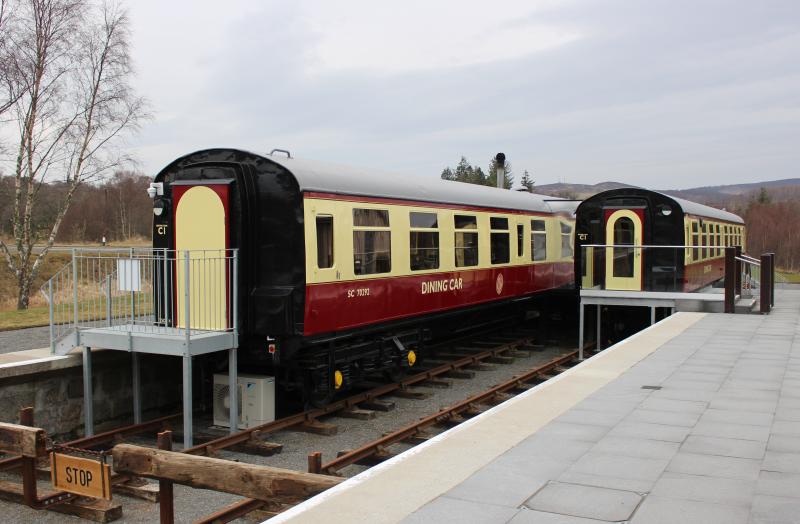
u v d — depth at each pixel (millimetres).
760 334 11289
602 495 4219
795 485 4391
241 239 9180
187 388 8336
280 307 9031
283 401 11180
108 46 20891
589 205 15750
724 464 4828
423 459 4922
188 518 6340
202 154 9664
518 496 4199
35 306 22281
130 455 5020
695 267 15414
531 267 16516
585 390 7258
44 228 31203
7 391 8609
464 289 13305
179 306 9578
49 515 6387
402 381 11883
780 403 6668
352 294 10023
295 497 4512
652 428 5773
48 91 20547
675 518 3854
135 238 59250
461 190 13594
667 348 9953
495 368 13703
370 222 10477
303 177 9172
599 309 14852
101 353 9648
